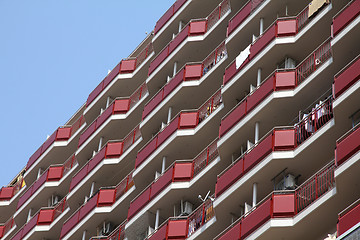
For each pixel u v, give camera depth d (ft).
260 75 141.28
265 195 127.34
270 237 116.47
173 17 180.75
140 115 178.09
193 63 163.53
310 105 130.21
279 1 148.15
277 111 132.46
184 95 160.97
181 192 145.59
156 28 185.57
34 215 186.70
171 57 171.12
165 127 157.28
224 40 166.50
